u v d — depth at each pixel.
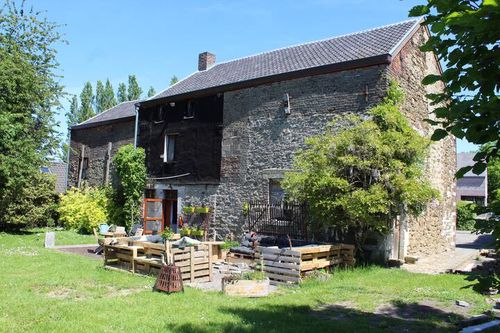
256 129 15.15
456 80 3.07
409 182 10.74
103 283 8.72
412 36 14.12
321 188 11.04
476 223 3.15
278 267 9.70
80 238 17.89
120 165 19.70
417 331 5.91
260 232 14.37
